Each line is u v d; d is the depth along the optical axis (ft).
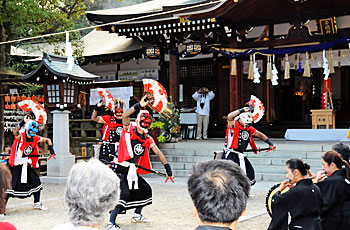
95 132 58.65
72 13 58.03
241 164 25.03
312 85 62.49
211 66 56.08
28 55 62.03
